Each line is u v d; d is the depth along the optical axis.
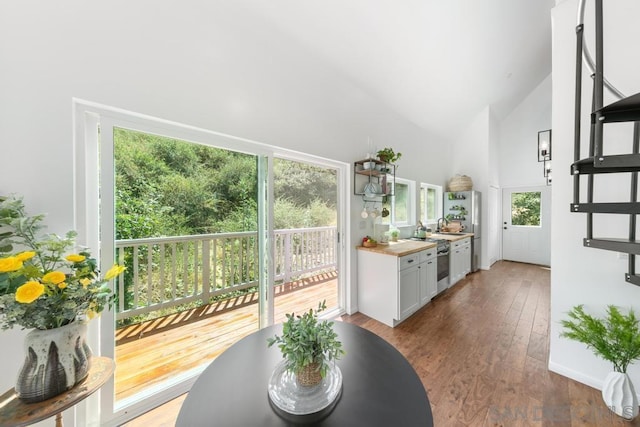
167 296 1.66
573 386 1.62
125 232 1.46
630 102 1.02
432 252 3.06
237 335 1.96
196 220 1.76
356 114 2.78
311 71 2.27
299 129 2.18
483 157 4.75
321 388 0.84
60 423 1.03
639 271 1.48
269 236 2.08
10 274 0.82
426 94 3.40
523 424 1.34
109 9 1.27
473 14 2.40
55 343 0.86
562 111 1.72
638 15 1.45
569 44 1.69
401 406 0.76
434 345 2.12
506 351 2.02
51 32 1.12
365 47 2.36
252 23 1.84
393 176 3.25
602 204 1.19
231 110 1.74
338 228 2.75
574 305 1.69
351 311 2.76
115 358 1.39
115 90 1.29
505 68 3.60
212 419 0.72
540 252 5.04
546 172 4.94
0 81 1.03
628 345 1.34
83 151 1.24
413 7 2.12
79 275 0.94
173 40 1.48
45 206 1.12
